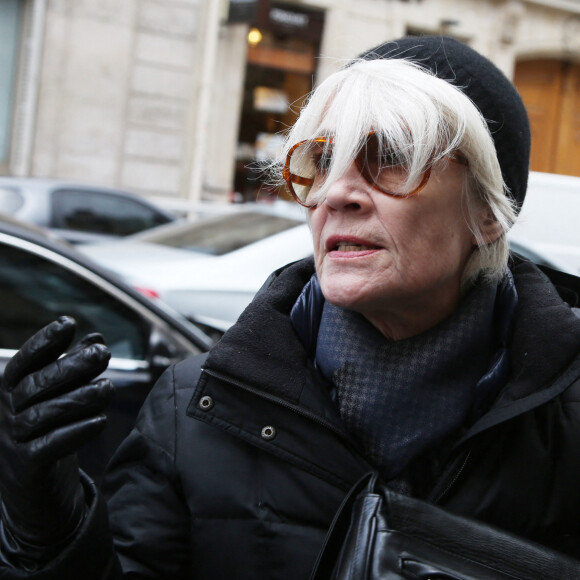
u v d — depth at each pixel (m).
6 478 1.04
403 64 1.25
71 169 12.20
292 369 1.26
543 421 1.27
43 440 1.00
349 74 1.24
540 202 7.43
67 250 3.20
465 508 1.20
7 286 3.04
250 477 1.24
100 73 12.19
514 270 1.45
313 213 1.28
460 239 1.28
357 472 1.23
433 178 1.21
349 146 1.18
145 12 12.32
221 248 5.00
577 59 15.45
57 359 1.05
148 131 12.59
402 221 1.20
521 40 14.94
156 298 4.33
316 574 1.12
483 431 1.21
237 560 1.22
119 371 2.99
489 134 1.26
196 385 1.29
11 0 11.84
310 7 13.66
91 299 3.14
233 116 13.48
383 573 1.02
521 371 1.25
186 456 1.27
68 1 11.90
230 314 4.43
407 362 1.28
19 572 1.08
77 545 1.09
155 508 1.29
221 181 13.52
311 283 1.39
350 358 1.30
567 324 1.26
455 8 14.41
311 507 1.22
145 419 1.34
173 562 1.28
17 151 12.01
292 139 1.28
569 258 7.38
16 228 3.17
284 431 1.24
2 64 11.95
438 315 1.31
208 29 12.77
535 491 1.22
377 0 13.95
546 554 1.08
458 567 1.03
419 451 1.25
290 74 13.78
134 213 8.10
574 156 15.81
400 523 1.07
